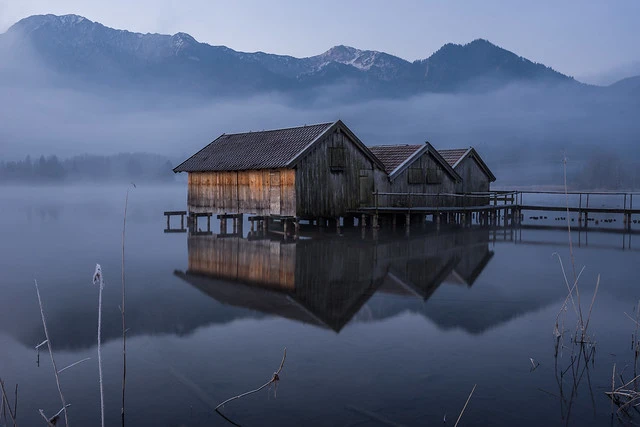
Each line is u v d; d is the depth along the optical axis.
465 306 12.52
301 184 26.80
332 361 8.71
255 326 10.81
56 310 12.33
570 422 6.69
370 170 30.14
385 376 8.09
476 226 34.12
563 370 8.38
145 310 12.17
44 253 21.86
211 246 23.70
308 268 17.78
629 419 6.78
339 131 28.41
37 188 122.88
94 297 13.66
